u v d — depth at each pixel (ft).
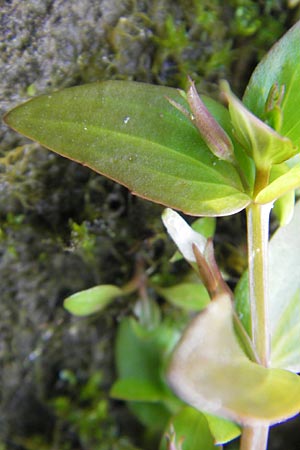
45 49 0.21
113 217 0.24
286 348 0.20
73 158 0.19
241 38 0.23
